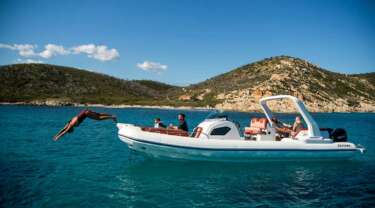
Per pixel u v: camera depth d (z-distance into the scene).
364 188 10.02
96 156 14.22
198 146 11.71
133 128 11.81
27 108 76.19
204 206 8.09
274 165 12.84
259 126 13.53
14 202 7.93
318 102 97.94
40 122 32.66
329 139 14.02
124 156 14.30
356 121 50.84
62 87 138.62
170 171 11.55
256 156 12.53
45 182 9.80
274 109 86.75
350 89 121.44
